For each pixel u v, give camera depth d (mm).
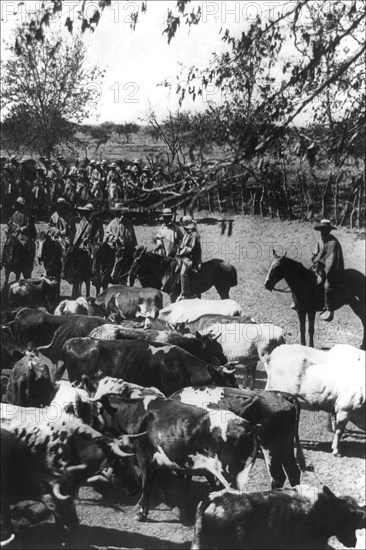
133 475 11055
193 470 10445
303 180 28016
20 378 11719
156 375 12922
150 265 20484
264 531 9102
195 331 14164
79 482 10195
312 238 26156
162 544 10125
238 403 11250
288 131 10625
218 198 31562
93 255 21734
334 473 11891
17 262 21828
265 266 24922
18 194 31000
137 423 10773
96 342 13219
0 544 9789
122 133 34656
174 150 26219
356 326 20453
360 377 12555
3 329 14945
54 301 19188
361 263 21516
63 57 30281
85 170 31906
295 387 12836
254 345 14398
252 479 12195
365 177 11500
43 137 32219
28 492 10125
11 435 10023
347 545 9586
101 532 10430
